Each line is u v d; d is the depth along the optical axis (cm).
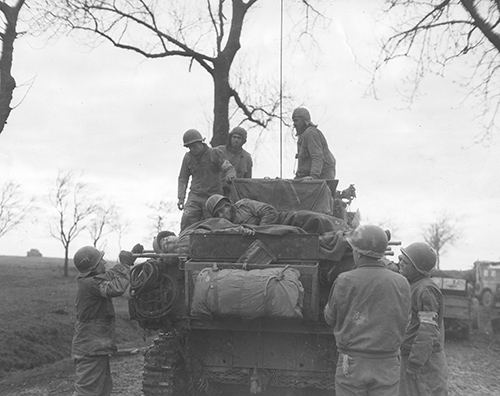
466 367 1380
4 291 2342
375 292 453
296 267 599
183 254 650
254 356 659
